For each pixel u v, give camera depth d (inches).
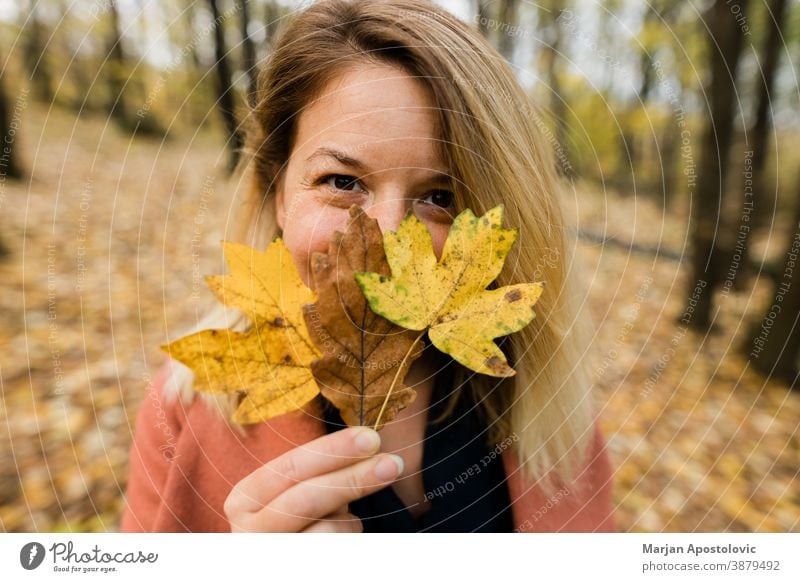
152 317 77.9
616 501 57.8
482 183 21.6
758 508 58.1
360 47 21.3
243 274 14.3
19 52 137.6
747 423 71.4
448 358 26.2
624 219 124.1
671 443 66.5
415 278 14.9
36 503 49.1
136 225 109.7
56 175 131.0
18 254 91.6
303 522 18.8
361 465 17.8
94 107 166.6
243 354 14.1
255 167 27.0
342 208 20.2
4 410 57.9
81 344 70.7
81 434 56.7
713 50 92.4
